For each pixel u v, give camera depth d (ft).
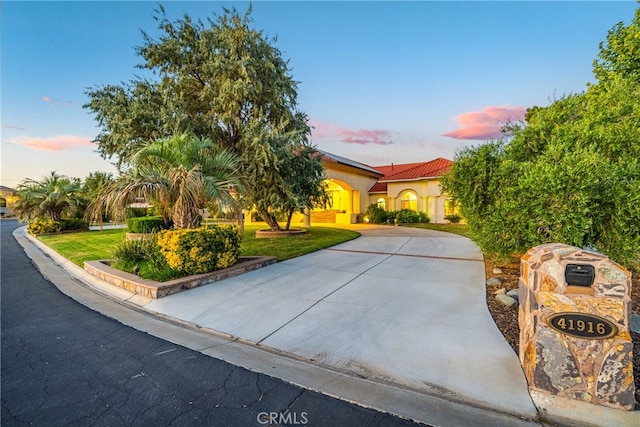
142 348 11.34
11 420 7.18
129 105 37.73
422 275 21.26
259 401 7.97
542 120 20.21
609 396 6.87
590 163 13.37
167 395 8.28
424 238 42.52
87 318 14.80
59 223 61.62
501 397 7.72
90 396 8.23
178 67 40.86
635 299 14.82
